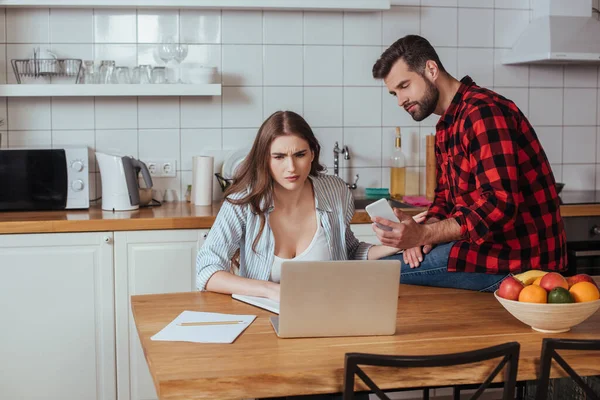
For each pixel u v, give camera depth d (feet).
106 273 10.56
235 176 7.77
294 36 12.67
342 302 6.03
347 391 5.14
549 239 7.72
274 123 7.33
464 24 13.08
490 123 7.19
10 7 11.99
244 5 11.95
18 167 11.16
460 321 6.58
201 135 12.59
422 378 5.63
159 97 12.43
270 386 5.28
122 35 12.29
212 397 5.21
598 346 5.44
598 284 7.77
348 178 13.04
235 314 6.72
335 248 8.09
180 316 6.63
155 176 12.51
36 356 10.53
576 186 13.71
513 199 7.03
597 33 12.49
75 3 11.64
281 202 7.72
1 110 12.12
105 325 10.63
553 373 5.80
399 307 7.05
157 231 10.66
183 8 12.21
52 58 11.69
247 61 12.60
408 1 12.89
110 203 11.36
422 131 13.16
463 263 7.76
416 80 8.05
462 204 7.74
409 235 6.94
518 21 13.20
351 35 12.81
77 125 12.31
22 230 10.27
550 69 13.43
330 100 12.86
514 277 6.51
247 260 7.70
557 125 13.56
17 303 10.41
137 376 10.78
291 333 6.05
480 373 5.69
